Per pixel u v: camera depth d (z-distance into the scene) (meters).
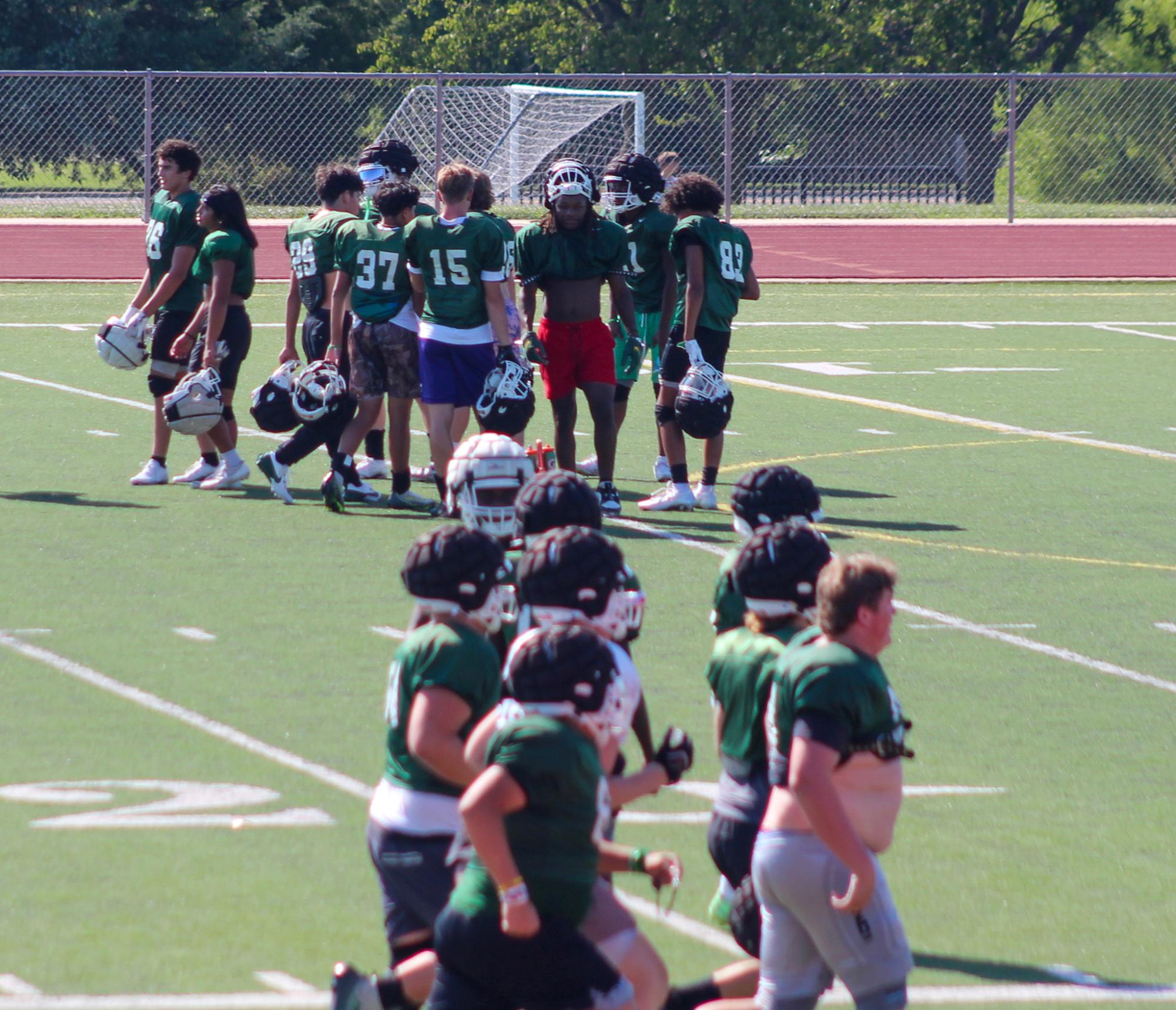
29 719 28.75
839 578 17.03
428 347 43.72
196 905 21.66
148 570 39.22
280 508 46.38
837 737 16.69
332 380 45.75
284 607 36.25
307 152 147.50
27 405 62.28
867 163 152.88
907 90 161.12
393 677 17.92
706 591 38.50
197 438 49.25
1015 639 35.19
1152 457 55.69
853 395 67.56
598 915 17.25
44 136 155.25
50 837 23.77
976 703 31.02
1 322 85.06
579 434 58.81
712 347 46.59
